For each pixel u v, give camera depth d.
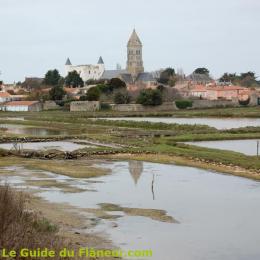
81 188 52.03
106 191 50.59
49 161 74.06
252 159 70.00
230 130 115.00
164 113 188.75
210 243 32.97
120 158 77.50
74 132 128.88
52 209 41.38
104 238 33.53
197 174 62.09
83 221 37.97
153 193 49.72
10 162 71.81
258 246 32.44
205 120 165.12
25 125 156.75
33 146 95.25
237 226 37.25
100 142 102.88
